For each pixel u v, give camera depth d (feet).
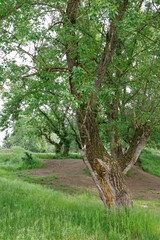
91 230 14.15
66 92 17.10
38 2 26.61
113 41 22.80
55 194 27.73
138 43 30.68
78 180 51.75
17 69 21.79
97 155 20.11
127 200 19.04
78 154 101.96
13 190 26.23
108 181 19.16
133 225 15.10
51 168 71.72
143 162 84.07
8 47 18.80
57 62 26.58
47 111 64.80
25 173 60.39
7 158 77.56
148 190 48.39
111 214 16.87
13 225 13.83
